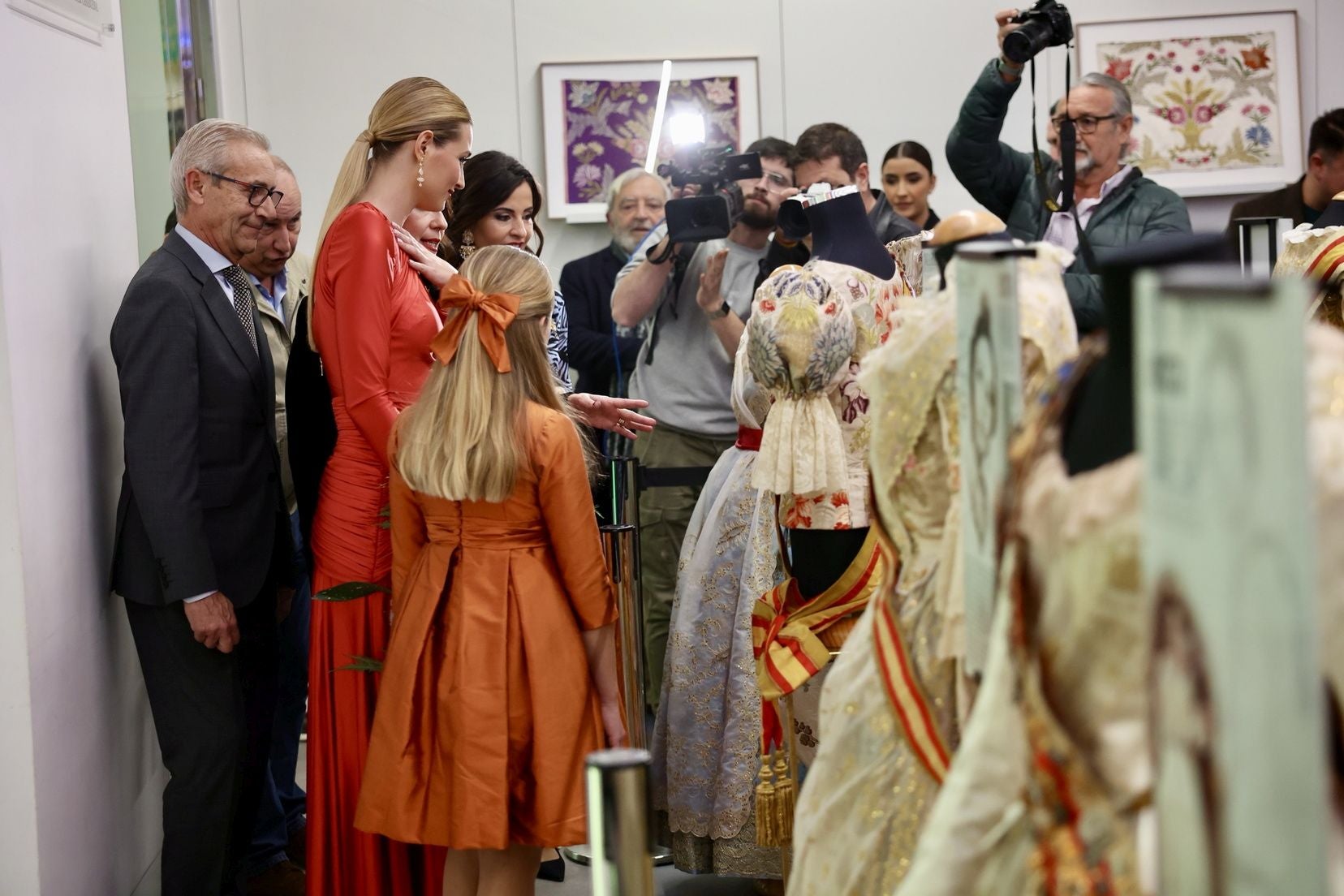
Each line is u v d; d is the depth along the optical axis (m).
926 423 1.51
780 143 4.31
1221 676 0.70
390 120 2.80
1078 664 0.91
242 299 2.92
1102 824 0.91
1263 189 5.50
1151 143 5.50
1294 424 0.64
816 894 1.57
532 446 2.44
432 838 2.44
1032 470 0.97
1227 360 0.68
